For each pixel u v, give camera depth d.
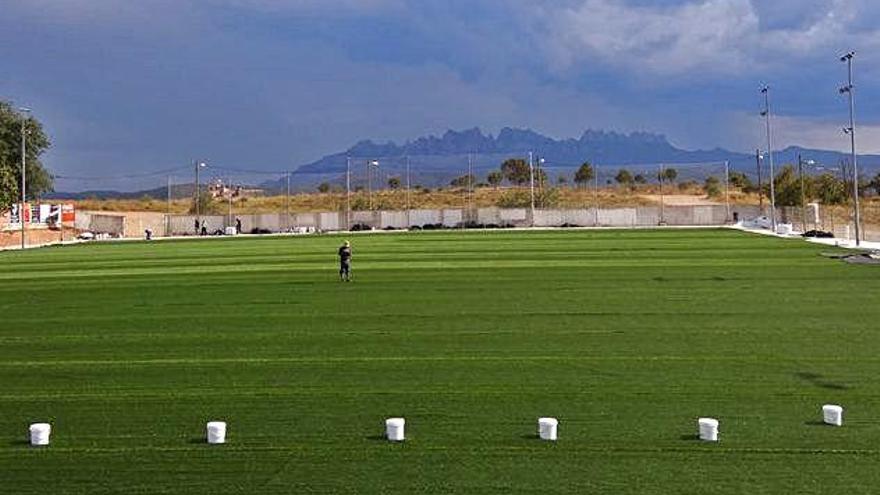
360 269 42.00
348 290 32.84
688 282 34.25
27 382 17.53
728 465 11.72
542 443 12.81
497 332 22.75
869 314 25.16
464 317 25.44
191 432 13.67
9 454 12.72
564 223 98.50
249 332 23.41
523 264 43.59
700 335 21.92
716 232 76.62
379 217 100.31
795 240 62.69
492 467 11.80
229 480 11.49
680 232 77.38
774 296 29.56
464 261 46.03
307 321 25.16
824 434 13.05
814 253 49.31
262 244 69.00
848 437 12.88
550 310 26.66
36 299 31.78
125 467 12.07
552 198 130.12
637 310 26.45
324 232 93.06
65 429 14.00
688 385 16.36
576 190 159.38
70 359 19.98
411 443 12.91
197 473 11.78
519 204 128.38
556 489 10.96
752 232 75.88
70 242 80.06
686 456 12.12
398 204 138.00
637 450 12.41
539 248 55.94
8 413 15.09
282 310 27.56
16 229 87.38
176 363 19.27
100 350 21.11
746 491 10.77
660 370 17.73
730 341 21.03
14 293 33.84
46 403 15.75
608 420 13.98
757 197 140.88
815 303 27.64
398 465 11.95
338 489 11.11
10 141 97.69
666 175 176.50
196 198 115.56
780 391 15.78
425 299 29.78
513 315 25.69
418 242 65.88
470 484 11.20
